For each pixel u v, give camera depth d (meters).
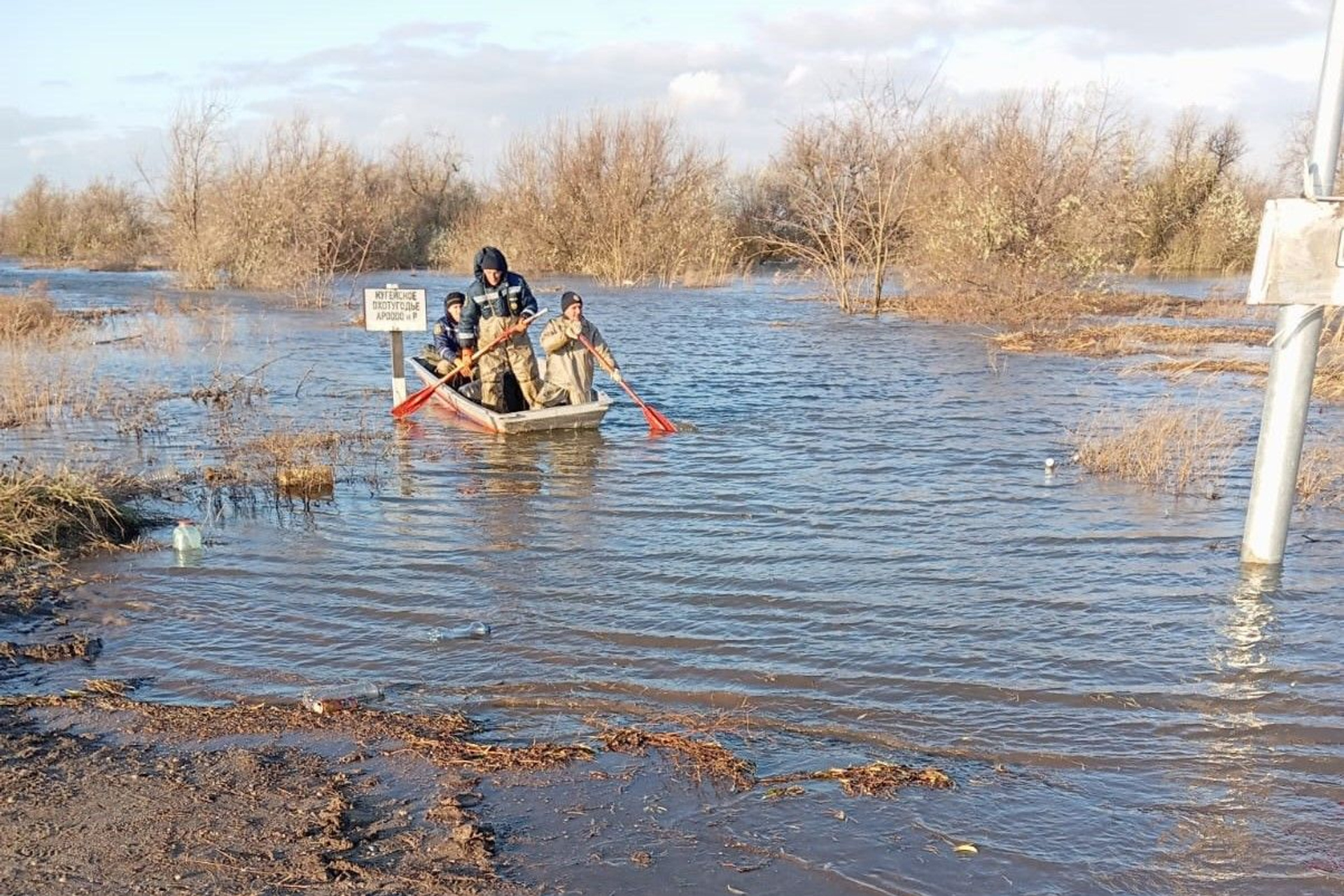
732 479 9.23
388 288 12.17
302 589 6.50
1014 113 23.00
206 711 4.84
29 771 4.19
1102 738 4.62
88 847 3.64
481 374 11.91
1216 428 10.04
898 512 8.17
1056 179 21.92
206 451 10.35
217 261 31.45
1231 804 4.07
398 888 3.42
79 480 7.85
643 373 15.28
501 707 4.96
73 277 37.19
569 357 11.67
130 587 6.54
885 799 4.07
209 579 6.68
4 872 3.48
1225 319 21.52
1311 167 6.00
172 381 14.71
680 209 34.75
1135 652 5.54
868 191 25.44
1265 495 6.77
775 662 5.44
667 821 3.89
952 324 21.53
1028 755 4.47
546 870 3.56
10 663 5.40
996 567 6.89
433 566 6.93
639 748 4.49
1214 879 3.58
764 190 39.81
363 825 3.84
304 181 32.94
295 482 8.76
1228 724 4.75
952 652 5.54
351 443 10.65
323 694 5.04
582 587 6.53
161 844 3.67
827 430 11.30
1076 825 3.90
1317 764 4.40
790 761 4.41
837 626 5.90
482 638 5.75
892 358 16.75
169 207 33.09
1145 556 7.10
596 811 3.96
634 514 8.12
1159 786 4.21
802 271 33.91
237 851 3.63
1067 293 22.14
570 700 5.02
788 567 6.89
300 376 15.32
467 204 46.19
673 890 3.46
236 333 20.52
